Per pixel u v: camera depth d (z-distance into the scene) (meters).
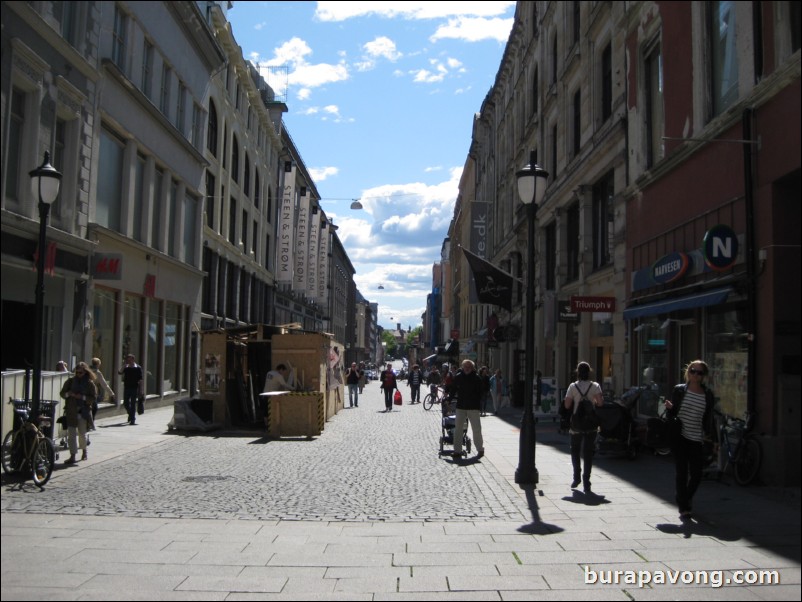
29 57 7.82
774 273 10.30
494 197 45.44
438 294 116.25
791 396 10.14
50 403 11.12
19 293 8.55
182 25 12.68
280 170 53.38
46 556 6.15
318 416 17.19
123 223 14.27
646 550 6.63
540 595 5.35
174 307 22.23
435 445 15.62
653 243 15.52
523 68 35.56
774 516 8.10
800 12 9.97
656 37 16.09
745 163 10.91
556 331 26.12
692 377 8.13
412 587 5.51
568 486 10.27
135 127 14.00
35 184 8.59
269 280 50.16
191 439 15.92
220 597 5.20
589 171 22.00
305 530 7.36
